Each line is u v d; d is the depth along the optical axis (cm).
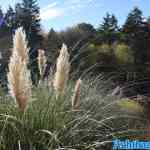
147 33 4350
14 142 492
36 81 672
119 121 686
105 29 2294
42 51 688
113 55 1912
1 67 611
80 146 513
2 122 509
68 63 566
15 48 576
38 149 489
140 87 831
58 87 565
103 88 822
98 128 600
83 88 727
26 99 498
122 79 844
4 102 546
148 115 852
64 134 513
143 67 1858
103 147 580
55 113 529
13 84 494
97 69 863
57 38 1315
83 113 588
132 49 3838
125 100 793
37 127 504
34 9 3003
